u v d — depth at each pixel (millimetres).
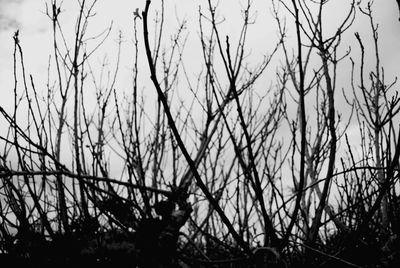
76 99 2600
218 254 2445
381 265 2154
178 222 1899
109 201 1891
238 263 2223
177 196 1818
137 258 1834
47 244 1978
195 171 1571
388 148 1979
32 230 1993
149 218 1809
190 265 1938
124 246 1864
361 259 2211
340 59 2207
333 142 1896
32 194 1940
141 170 1795
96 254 1887
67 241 1959
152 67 1376
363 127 2543
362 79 2438
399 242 2223
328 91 1958
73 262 1886
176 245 1900
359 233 1950
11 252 1922
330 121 1910
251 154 1776
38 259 1919
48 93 2564
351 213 2207
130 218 1878
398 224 2250
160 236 1854
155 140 2947
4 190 2039
